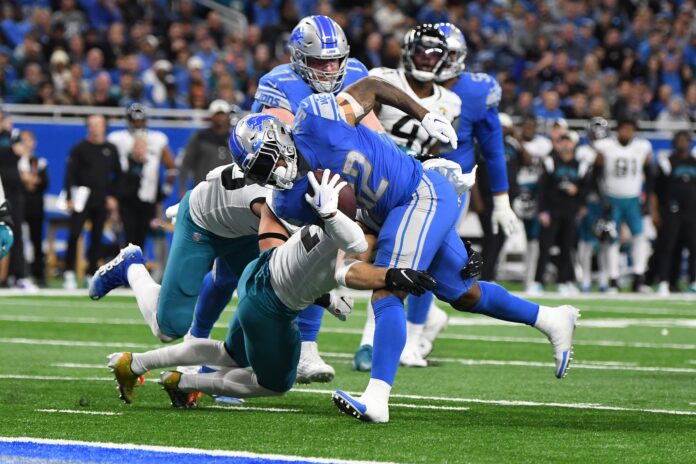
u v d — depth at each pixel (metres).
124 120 38.16
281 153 11.45
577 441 10.96
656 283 40.25
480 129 17.95
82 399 13.11
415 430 11.48
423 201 12.20
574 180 34.72
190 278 13.09
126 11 43.88
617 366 18.25
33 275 35.50
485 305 12.84
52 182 38.31
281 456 9.91
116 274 13.67
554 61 43.59
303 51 13.58
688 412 13.16
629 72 45.06
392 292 12.04
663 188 36.09
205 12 47.50
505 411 13.07
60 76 39.12
